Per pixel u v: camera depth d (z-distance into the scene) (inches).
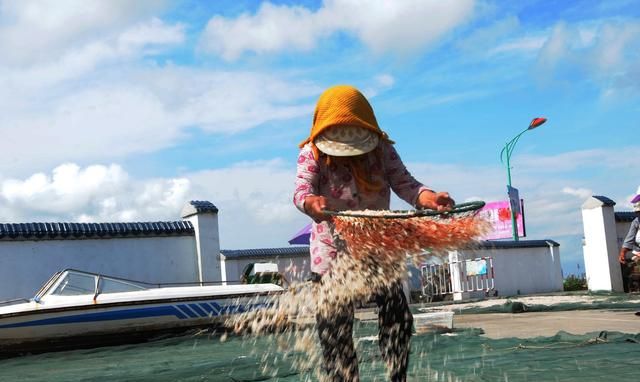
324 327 120.3
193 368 216.4
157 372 218.8
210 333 381.4
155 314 369.1
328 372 120.1
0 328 336.2
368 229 112.4
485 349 210.7
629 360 171.0
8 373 262.2
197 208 586.6
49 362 302.0
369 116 122.0
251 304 390.9
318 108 122.1
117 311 361.7
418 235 112.9
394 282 118.3
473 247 115.9
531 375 156.3
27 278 523.5
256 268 440.5
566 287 849.5
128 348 343.6
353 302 119.6
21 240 522.9
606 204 731.4
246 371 195.2
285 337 190.7
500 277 784.9
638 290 684.1
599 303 454.0
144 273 568.1
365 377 161.5
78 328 353.1
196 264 589.6
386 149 127.6
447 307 530.9
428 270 727.1
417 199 123.6
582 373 155.6
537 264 826.2
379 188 125.6
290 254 703.1
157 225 579.2
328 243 122.0
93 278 375.2
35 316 343.0
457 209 108.1
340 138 119.5
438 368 173.2
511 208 818.8
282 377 179.8
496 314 413.4
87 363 282.5
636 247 364.2
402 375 120.8
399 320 119.7
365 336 237.5
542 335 249.8
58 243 538.0
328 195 123.4
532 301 549.6
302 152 125.0
